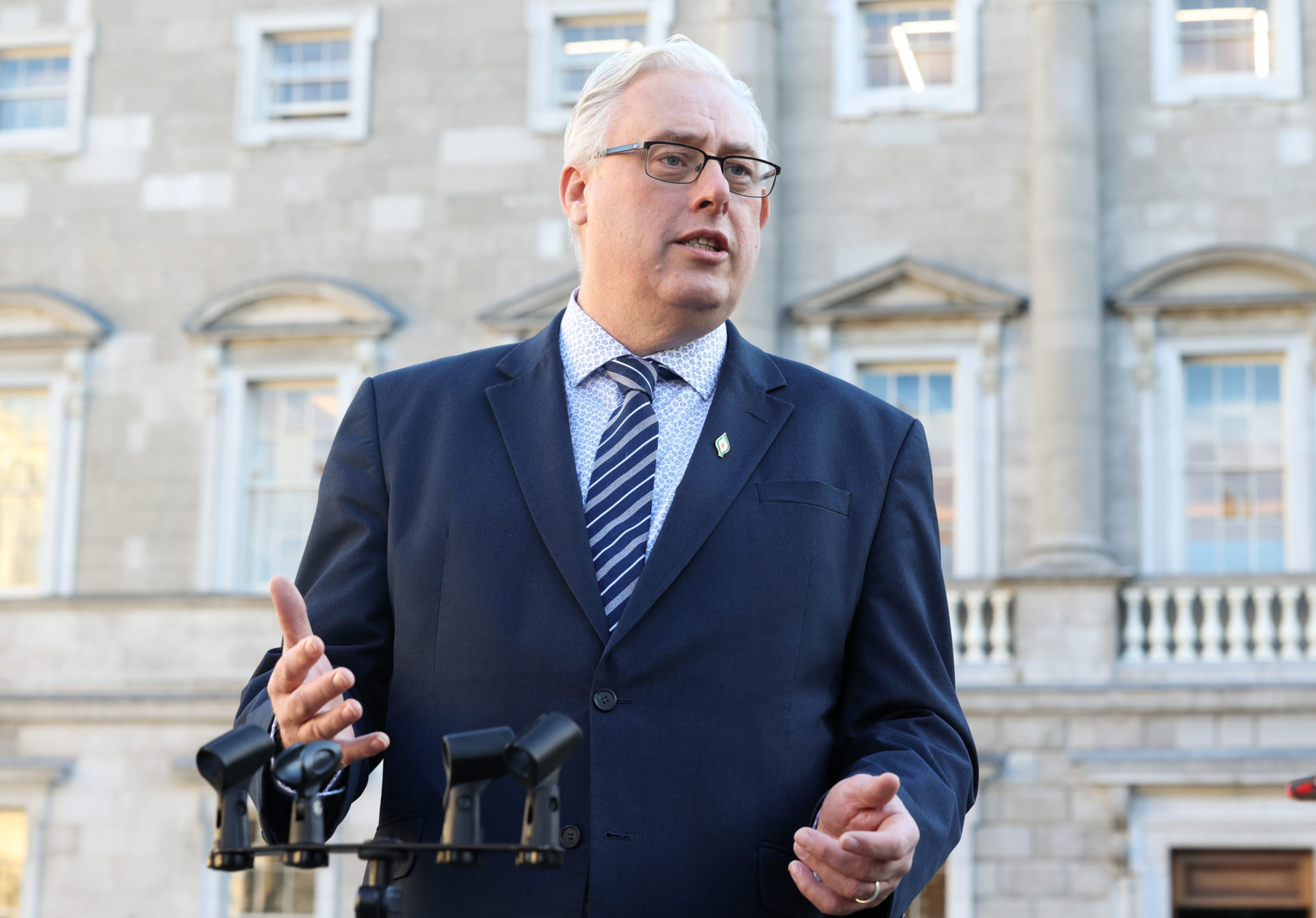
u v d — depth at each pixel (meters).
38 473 16.69
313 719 2.12
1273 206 15.20
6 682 16.34
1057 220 15.12
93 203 16.92
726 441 2.55
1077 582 14.64
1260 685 14.16
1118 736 14.44
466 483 2.54
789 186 15.85
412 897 2.35
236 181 16.73
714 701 2.37
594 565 2.46
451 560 2.48
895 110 15.80
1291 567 14.74
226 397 16.44
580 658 2.37
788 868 2.34
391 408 2.71
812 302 15.44
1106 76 15.57
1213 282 15.12
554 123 16.34
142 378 16.53
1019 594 14.80
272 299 16.41
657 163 2.61
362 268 16.39
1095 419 14.84
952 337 15.34
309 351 16.34
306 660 2.10
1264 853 14.21
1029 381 15.18
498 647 2.40
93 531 16.39
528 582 2.43
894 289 15.50
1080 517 14.70
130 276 16.73
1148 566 14.82
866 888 2.09
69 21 17.23
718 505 2.47
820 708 2.48
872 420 2.71
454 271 16.25
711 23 16.17
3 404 16.80
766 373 2.72
